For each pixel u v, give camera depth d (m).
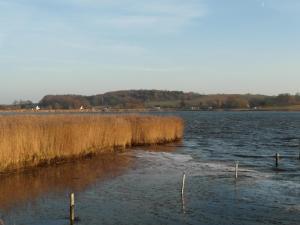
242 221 18.09
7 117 33.31
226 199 21.86
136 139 48.03
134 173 29.22
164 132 52.69
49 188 23.69
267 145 53.47
